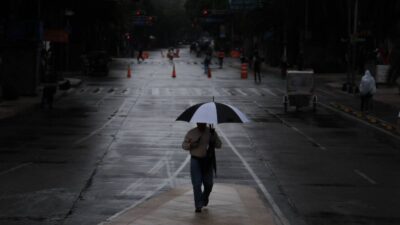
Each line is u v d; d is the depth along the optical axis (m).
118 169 18.47
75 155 21.06
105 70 67.75
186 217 12.47
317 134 27.70
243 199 14.34
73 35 76.19
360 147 24.05
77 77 64.94
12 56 43.31
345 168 19.33
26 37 42.88
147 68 83.62
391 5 62.09
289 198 14.95
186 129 28.25
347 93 50.78
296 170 18.81
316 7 76.56
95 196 14.72
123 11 106.88
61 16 63.50
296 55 89.94
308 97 37.22
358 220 12.86
